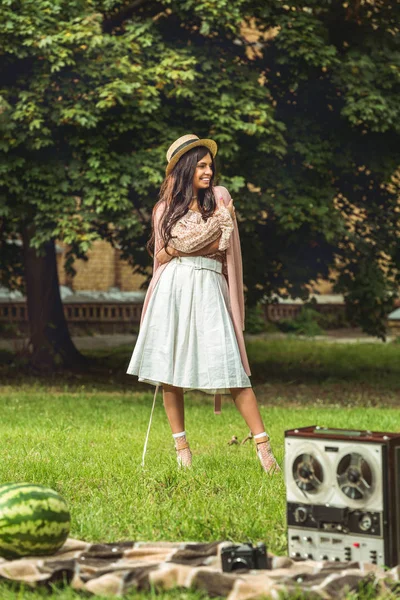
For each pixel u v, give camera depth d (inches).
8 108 498.6
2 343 1019.3
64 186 510.3
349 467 121.7
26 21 498.6
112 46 521.7
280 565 121.7
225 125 520.4
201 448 289.0
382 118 528.4
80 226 502.0
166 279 223.3
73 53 509.4
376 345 1074.1
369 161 574.2
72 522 157.9
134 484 202.1
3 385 585.3
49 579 122.0
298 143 549.0
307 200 540.1
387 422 385.4
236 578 116.3
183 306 220.5
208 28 514.6
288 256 605.0
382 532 119.6
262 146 519.8
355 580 113.7
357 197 619.8
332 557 124.3
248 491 192.5
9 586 122.2
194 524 156.6
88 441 302.7
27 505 128.4
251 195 540.4
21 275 753.0
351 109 526.6
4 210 509.0
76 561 125.0
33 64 512.4
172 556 128.8
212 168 226.2
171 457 246.4
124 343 1037.8
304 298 631.8
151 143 527.5
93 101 507.8
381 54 564.4
